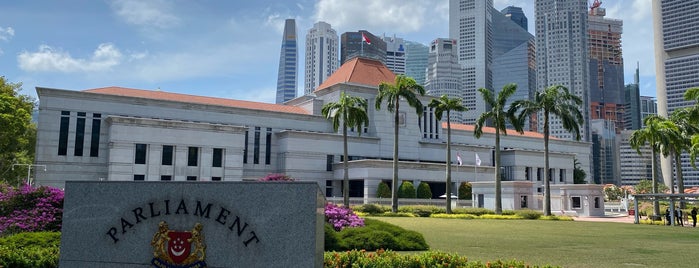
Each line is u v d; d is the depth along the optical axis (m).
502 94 58.69
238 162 71.75
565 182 102.12
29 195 20.80
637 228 39.00
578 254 20.52
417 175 78.94
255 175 76.44
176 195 9.63
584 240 27.19
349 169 78.00
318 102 84.69
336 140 80.81
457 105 59.41
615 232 34.03
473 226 37.78
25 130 62.22
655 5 191.12
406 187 72.69
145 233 9.67
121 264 9.69
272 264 9.14
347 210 24.14
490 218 52.44
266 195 9.33
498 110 58.38
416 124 87.50
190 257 9.37
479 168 86.31
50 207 20.45
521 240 26.50
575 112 57.88
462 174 84.38
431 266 12.91
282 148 77.88
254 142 77.31
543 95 57.88
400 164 77.25
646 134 62.41
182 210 9.57
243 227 9.30
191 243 9.41
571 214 66.06
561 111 57.28
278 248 9.16
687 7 181.88
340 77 87.31
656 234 32.81
